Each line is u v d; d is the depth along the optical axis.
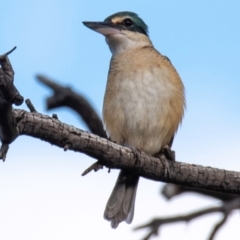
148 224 8.82
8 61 6.38
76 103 10.12
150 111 10.61
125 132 10.78
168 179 8.90
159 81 10.67
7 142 6.97
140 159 8.55
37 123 7.40
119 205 10.35
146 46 11.73
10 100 6.43
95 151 8.03
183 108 11.08
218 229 8.66
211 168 8.95
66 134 7.65
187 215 8.78
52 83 10.05
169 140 11.01
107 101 10.83
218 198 9.60
